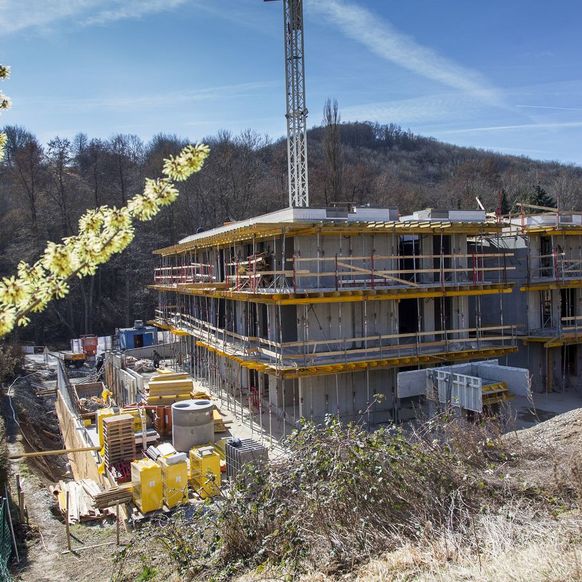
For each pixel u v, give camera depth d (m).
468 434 9.87
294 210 23.30
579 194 73.75
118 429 17.25
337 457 7.99
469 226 23.92
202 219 63.66
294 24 39.25
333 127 57.50
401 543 6.96
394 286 22.66
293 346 22.08
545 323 28.58
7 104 5.75
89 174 67.81
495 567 5.71
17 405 27.34
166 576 8.51
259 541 8.12
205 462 14.70
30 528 13.32
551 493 7.99
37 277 4.91
